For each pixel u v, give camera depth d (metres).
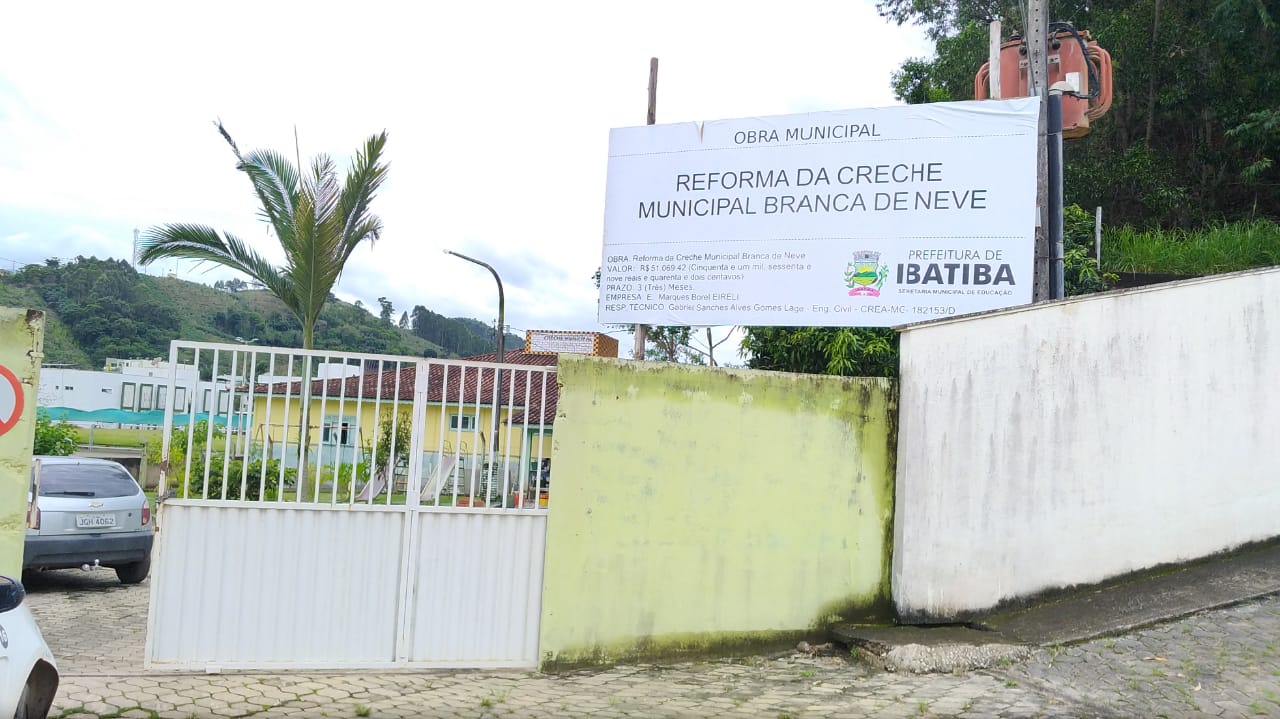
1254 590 7.93
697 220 9.36
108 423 41.50
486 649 6.98
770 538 7.58
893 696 6.25
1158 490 8.48
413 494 6.87
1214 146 20.06
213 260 12.36
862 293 8.87
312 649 6.67
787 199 9.11
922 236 8.74
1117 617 7.55
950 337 7.87
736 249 9.23
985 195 8.61
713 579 7.42
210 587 6.52
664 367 7.38
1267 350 9.02
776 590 7.57
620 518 7.23
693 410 7.44
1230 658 6.67
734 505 7.50
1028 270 8.47
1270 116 17.66
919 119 8.80
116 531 11.57
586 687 6.57
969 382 7.90
